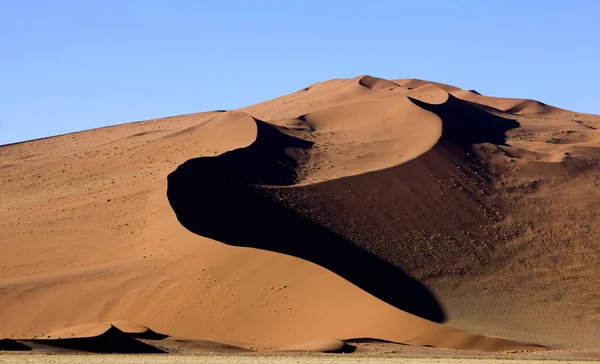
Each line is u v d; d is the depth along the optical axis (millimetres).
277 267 62875
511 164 104688
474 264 82812
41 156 119250
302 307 59375
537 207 95125
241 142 100562
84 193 91562
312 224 83000
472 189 95875
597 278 82562
